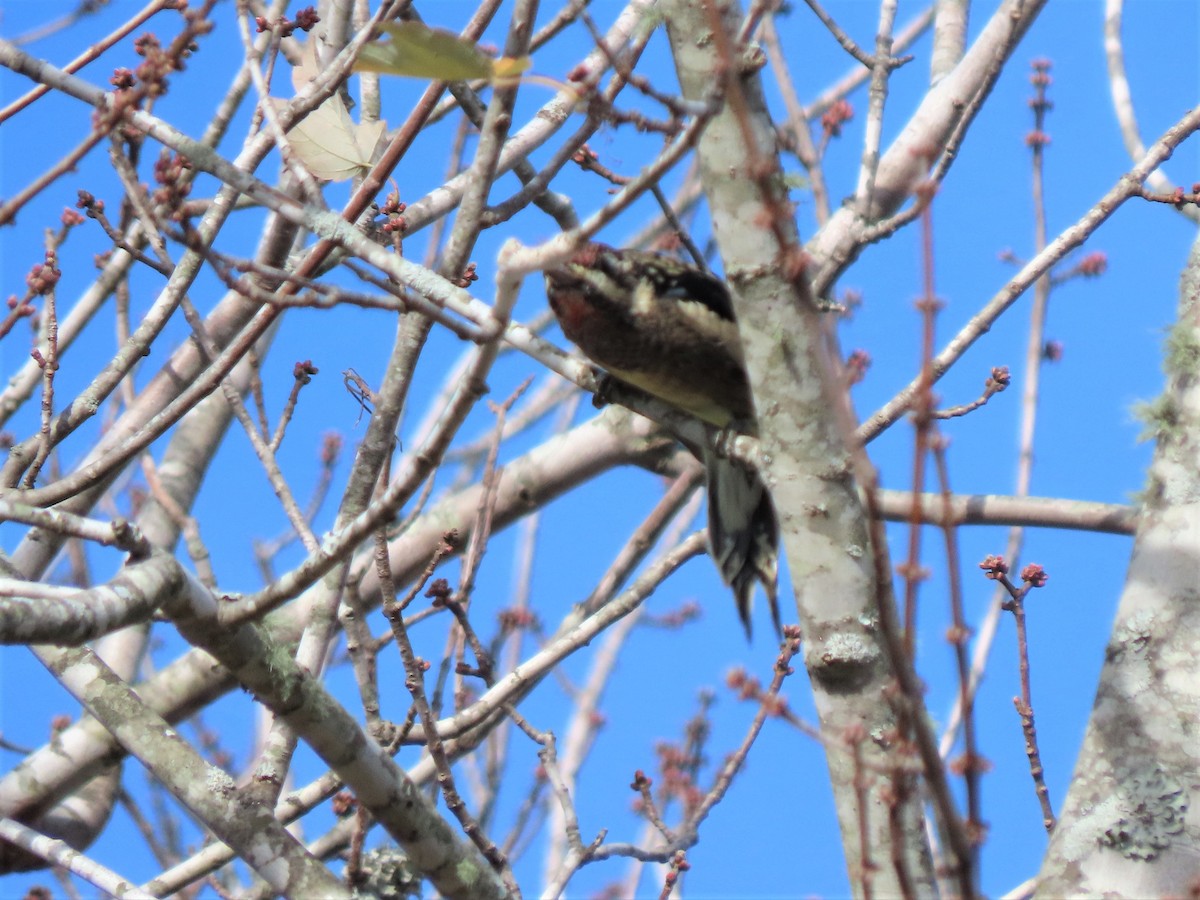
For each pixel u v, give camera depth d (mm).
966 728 5633
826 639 6816
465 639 10344
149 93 6938
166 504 11617
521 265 6074
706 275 10578
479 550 10164
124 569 7062
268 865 8016
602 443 12531
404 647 8828
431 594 9875
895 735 6234
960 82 12383
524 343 10953
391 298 6430
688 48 6926
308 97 8703
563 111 10305
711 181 6977
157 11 8469
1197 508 7809
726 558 10570
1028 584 9172
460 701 10195
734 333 10297
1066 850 7289
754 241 6918
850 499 6914
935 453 5500
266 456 10023
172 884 9484
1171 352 8305
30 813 11422
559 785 10070
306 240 12703
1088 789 7414
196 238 6516
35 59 8070
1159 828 7141
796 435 6914
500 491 12633
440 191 11070
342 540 6984
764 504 10594
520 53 7133
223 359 8469
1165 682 7453
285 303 6453
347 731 7875
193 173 7457
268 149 9695
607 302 10328
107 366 9812
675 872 10133
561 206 11312
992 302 10492
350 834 10586
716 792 10430
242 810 8156
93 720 11641
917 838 6586
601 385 10984
